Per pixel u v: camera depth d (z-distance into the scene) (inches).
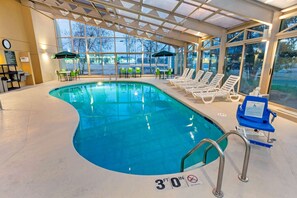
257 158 94.7
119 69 566.6
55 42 503.8
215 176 79.8
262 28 209.9
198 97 243.3
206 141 71.4
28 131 131.0
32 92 290.2
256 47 223.6
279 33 181.5
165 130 170.9
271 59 193.0
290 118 155.9
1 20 317.4
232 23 253.8
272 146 108.0
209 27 283.7
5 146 108.3
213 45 346.0
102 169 85.7
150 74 581.9
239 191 70.9
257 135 122.7
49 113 174.4
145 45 559.2
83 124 185.5
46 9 381.7
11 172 83.5
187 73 412.5
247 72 243.9
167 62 589.6
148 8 259.6
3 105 205.8
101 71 571.8
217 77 274.5
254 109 117.2
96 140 149.8
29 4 365.7
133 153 130.5
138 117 207.3
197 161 119.0
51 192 71.1
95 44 546.9
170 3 225.3
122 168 113.5
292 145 109.5
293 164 89.8
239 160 92.9
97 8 322.3
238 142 113.3
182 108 236.5
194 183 75.2
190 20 275.6
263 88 202.7
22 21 376.8
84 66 559.2
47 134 125.8
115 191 71.3
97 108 245.4
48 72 455.2
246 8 180.1
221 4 177.0
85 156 126.2
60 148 105.7
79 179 78.5
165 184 74.8
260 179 78.2
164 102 277.6
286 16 173.9
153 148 137.4
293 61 169.9
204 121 181.9
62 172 83.4
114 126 180.1
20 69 367.2
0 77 289.4
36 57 407.5
